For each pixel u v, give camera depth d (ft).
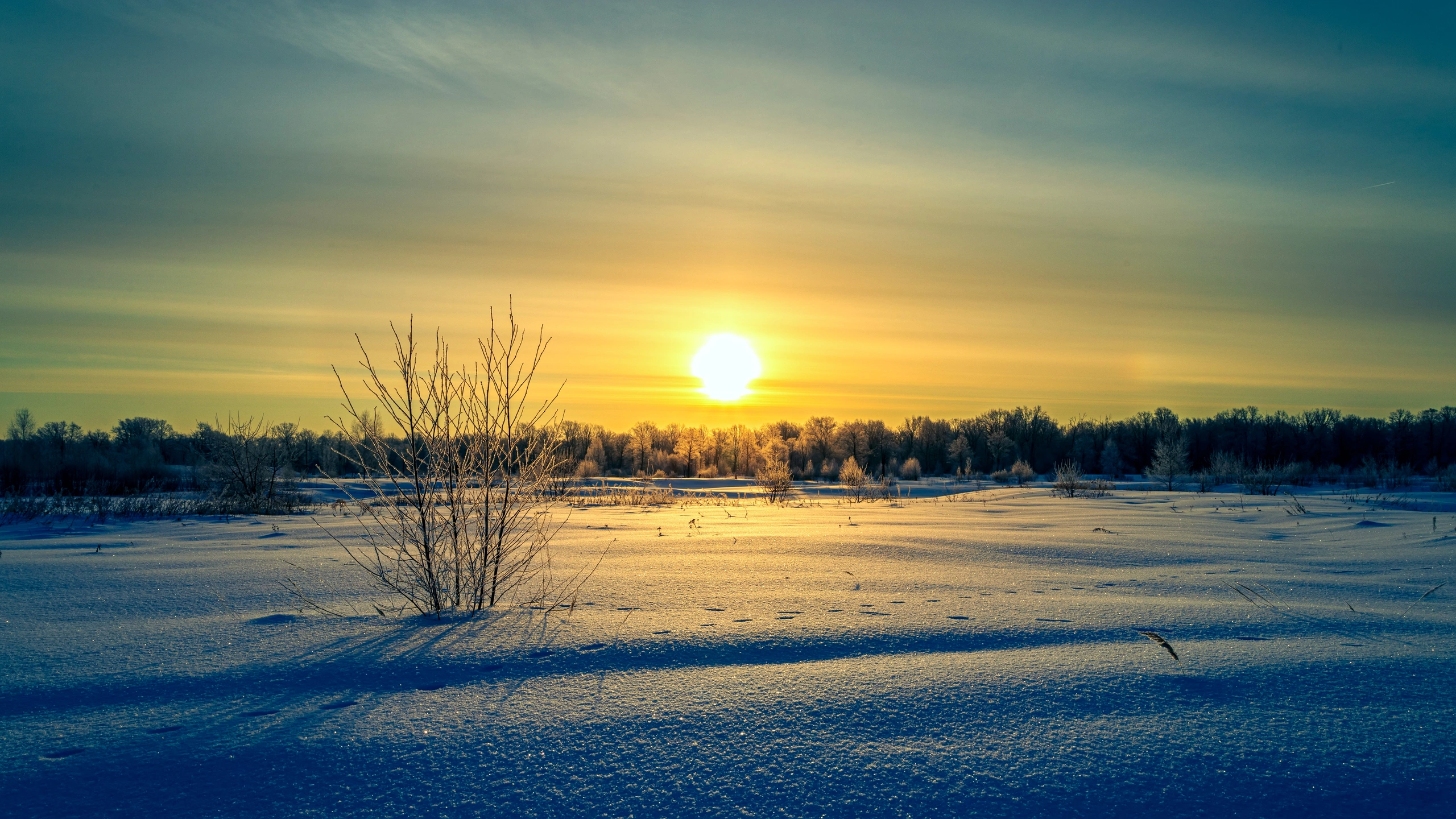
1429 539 26.76
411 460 16.96
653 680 10.70
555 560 22.59
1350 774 7.72
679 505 60.90
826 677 10.75
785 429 305.94
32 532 33.53
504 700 9.89
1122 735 8.67
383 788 7.45
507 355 17.61
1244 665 11.25
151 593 17.44
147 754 8.21
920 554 24.09
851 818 6.90
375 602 16.43
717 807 7.09
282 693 10.21
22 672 11.09
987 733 8.77
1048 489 83.25
